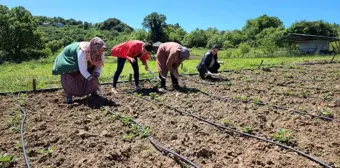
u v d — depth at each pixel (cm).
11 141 505
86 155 459
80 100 761
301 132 564
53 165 426
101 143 499
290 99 812
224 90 934
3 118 629
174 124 604
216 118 642
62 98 798
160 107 725
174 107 719
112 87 920
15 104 735
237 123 611
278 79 1148
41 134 532
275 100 792
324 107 729
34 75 1339
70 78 720
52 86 1009
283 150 488
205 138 533
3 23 4188
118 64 860
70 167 423
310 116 656
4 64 2528
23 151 462
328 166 426
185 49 846
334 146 500
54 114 651
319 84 1046
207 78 1150
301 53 3428
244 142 521
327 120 631
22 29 4225
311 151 482
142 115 661
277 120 634
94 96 784
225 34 7356
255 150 489
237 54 3438
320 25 4291
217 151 479
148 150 476
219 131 568
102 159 441
